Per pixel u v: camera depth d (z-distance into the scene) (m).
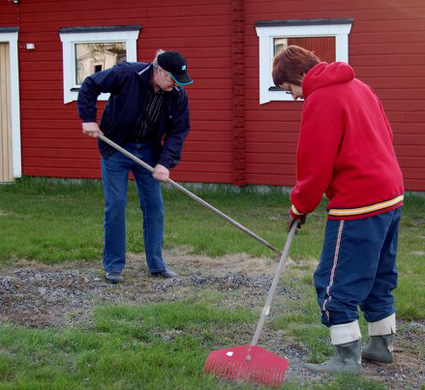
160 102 5.87
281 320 5.02
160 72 5.62
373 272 3.96
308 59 4.09
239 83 11.95
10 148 13.50
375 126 3.97
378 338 4.33
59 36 12.88
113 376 3.99
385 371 4.25
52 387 3.78
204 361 4.20
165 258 7.13
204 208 10.82
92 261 6.91
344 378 3.98
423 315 5.22
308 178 3.89
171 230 8.51
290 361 4.35
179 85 5.76
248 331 4.86
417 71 11.33
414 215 10.52
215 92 12.19
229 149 12.20
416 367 4.32
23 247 7.24
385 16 11.37
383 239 3.94
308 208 3.97
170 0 12.27
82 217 9.60
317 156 3.84
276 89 11.89
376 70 11.48
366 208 3.87
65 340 4.46
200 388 3.82
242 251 7.30
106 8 12.62
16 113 13.27
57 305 5.36
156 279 6.27
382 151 3.94
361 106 3.91
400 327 5.04
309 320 5.07
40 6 12.95
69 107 12.98
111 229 6.10
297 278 6.24
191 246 7.64
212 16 12.09
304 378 4.07
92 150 12.91
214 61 12.15
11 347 4.35
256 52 11.94
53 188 12.71
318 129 3.83
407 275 6.47
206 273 6.49
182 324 4.89
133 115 5.85
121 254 6.17
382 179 3.88
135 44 12.48
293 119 11.88
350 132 3.86
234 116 12.02
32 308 5.23
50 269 6.57
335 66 3.90
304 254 7.18
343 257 3.93
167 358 4.22
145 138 6.08
